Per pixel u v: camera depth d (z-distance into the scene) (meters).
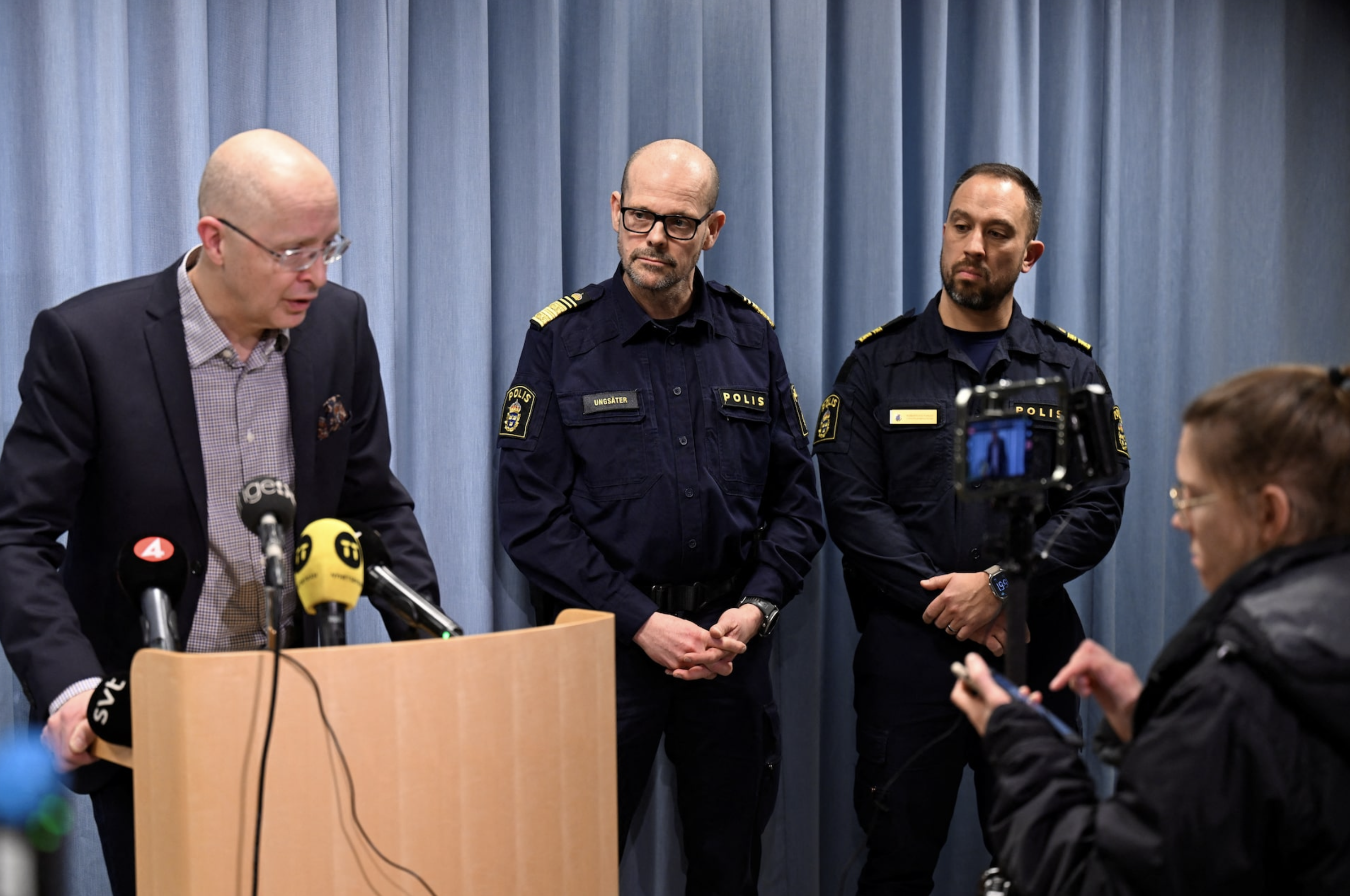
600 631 1.53
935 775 2.54
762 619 2.44
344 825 1.32
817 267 2.92
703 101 2.86
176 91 2.29
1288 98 3.69
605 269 2.72
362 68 2.46
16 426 1.76
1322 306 3.76
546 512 2.39
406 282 2.57
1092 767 3.15
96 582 1.80
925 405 2.58
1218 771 1.12
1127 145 3.40
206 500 1.81
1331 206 3.76
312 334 1.92
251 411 1.86
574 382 2.45
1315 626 1.13
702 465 2.45
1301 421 1.20
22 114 2.21
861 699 2.64
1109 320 3.28
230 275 1.73
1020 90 3.16
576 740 1.50
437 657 1.38
